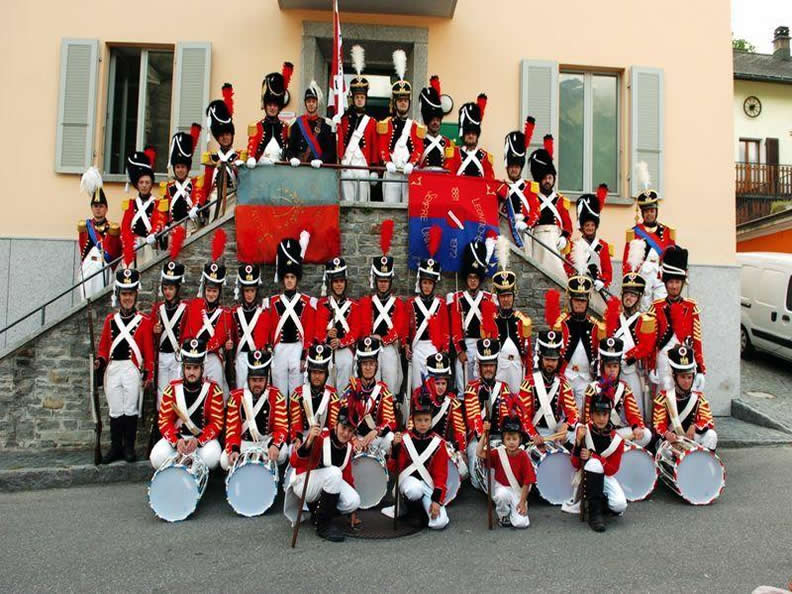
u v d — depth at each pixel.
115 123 10.48
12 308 9.64
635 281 7.46
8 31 10.04
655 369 7.43
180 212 8.89
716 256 10.84
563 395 6.74
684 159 10.94
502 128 10.71
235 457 6.17
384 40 10.51
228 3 10.38
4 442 7.61
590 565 4.91
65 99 10.02
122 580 4.62
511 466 5.83
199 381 6.46
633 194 10.80
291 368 7.32
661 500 6.45
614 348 6.74
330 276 7.55
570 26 10.91
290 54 10.39
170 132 10.43
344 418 5.64
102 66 10.23
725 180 10.96
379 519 5.94
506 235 8.97
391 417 6.51
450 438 6.77
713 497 6.30
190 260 8.05
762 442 8.44
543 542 5.38
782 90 20.56
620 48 10.98
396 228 8.37
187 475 5.88
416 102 10.56
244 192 7.98
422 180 8.23
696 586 4.56
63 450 7.65
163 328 7.29
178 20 10.33
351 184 8.77
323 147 8.68
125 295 7.13
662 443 6.79
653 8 11.06
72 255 9.73
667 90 11.00
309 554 5.11
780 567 4.88
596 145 11.20
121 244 8.93
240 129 10.28
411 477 5.79
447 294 8.02
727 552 5.16
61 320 7.72
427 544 5.34
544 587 4.54
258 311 7.34
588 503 5.80
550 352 6.69
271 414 6.43
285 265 7.46
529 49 10.81
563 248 8.95
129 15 10.27
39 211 9.90
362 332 7.45
